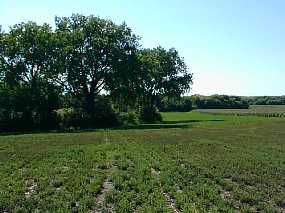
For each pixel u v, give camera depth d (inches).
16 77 3208.7
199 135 2209.6
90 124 3353.8
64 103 3435.0
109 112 3489.2
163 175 959.0
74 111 3344.0
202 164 1146.0
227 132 2469.2
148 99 4589.1
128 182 873.5
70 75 3353.8
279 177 987.9
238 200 772.6
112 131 2588.6
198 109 7800.2
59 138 2015.3
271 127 2997.0
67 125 3270.2
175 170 1036.5
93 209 695.1
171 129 2797.7
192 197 761.0
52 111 3235.7
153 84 4594.0
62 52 3316.9
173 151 1437.0
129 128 3006.9
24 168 1077.8
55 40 3309.5
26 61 3250.5
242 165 1140.5
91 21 3513.8
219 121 4121.6
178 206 706.8
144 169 1030.4
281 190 863.7
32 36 3262.8
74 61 3361.2
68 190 811.4
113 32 3540.8
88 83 3474.4
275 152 1451.8
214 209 690.2
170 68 4741.6
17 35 3282.5
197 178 943.7
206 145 1662.2
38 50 3253.0
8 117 3097.9
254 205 740.7
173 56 4773.6
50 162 1162.0
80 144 1674.5
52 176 944.3
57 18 3575.3
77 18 3558.1
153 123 3929.6
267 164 1170.0
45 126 3176.7
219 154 1374.3
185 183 882.8
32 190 826.2
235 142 1808.6
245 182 930.7
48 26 3385.8
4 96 3102.9
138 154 1323.8
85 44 3472.0
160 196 762.8
